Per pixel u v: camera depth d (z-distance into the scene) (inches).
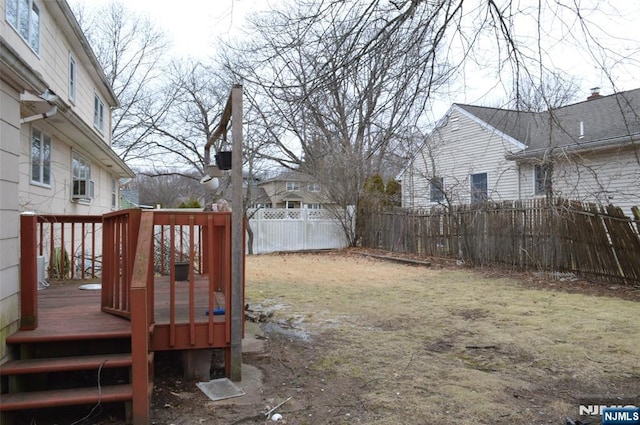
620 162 435.2
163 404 126.2
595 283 326.3
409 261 476.1
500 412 120.9
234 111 144.7
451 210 478.9
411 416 118.9
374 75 169.9
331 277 383.6
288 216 641.0
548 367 155.8
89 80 449.7
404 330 207.6
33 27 295.0
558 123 180.5
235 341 143.2
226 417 118.3
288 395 133.1
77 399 111.6
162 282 225.8
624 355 166.9
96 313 153.1
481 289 319.6
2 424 109.3
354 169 585.6
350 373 151.7
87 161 440.5
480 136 575.8
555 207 356.5
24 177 274.7
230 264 143.9
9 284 123.5
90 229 405.4
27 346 125.3
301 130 329.7
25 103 219.3
